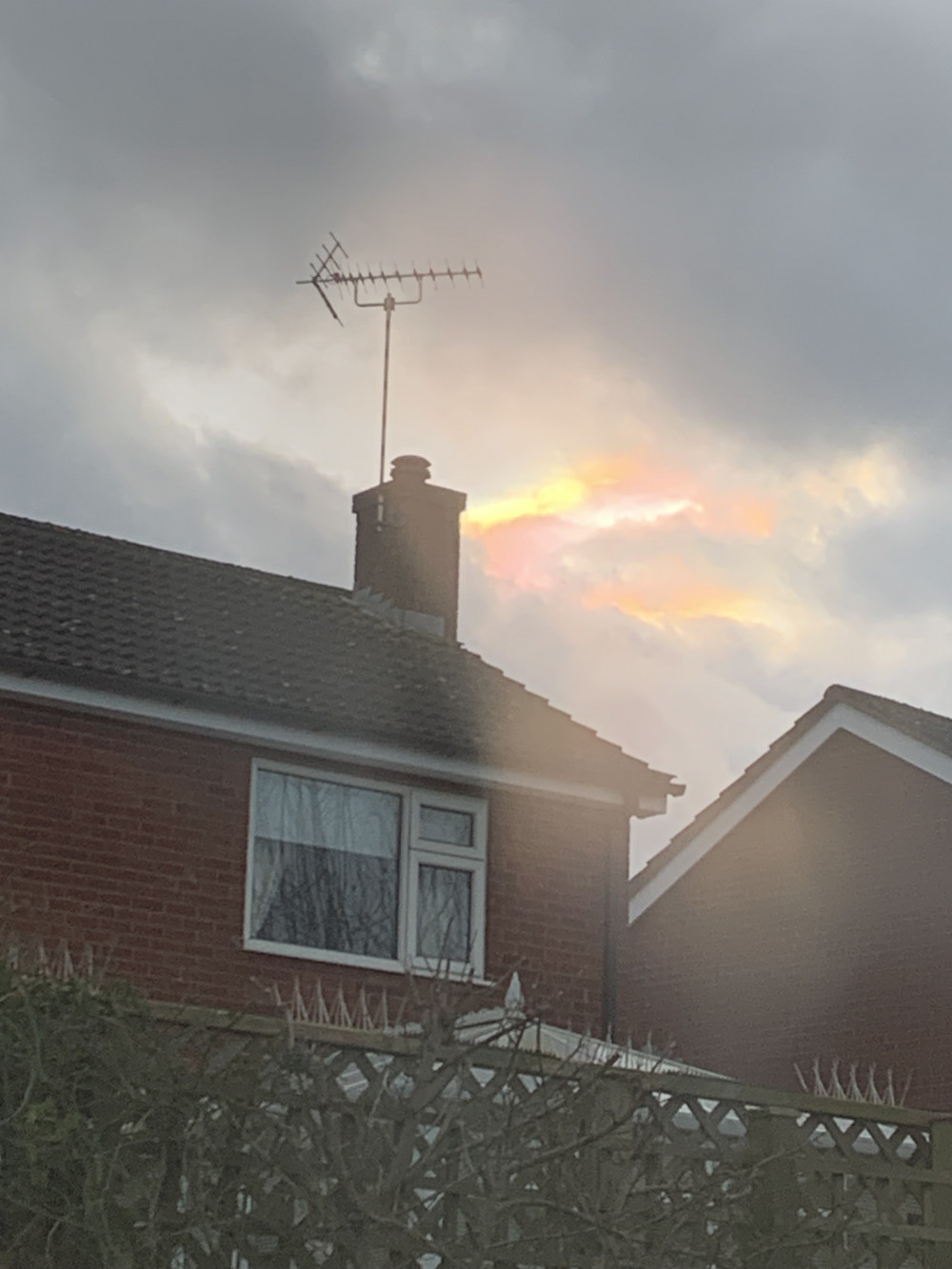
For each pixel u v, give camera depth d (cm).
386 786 1805
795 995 2273
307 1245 871
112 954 1625
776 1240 979
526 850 1869
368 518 2194
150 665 1714
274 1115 877
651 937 2456
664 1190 935
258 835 1731
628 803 1902
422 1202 881
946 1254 1052
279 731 1734
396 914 1780
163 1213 854
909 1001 2153
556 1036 1288
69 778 1652
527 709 1984
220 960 1675
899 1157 1065
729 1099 1007
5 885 1602
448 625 2153
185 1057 887
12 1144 845
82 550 1950
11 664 1614
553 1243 919
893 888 2206
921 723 2297
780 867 2338
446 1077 908
